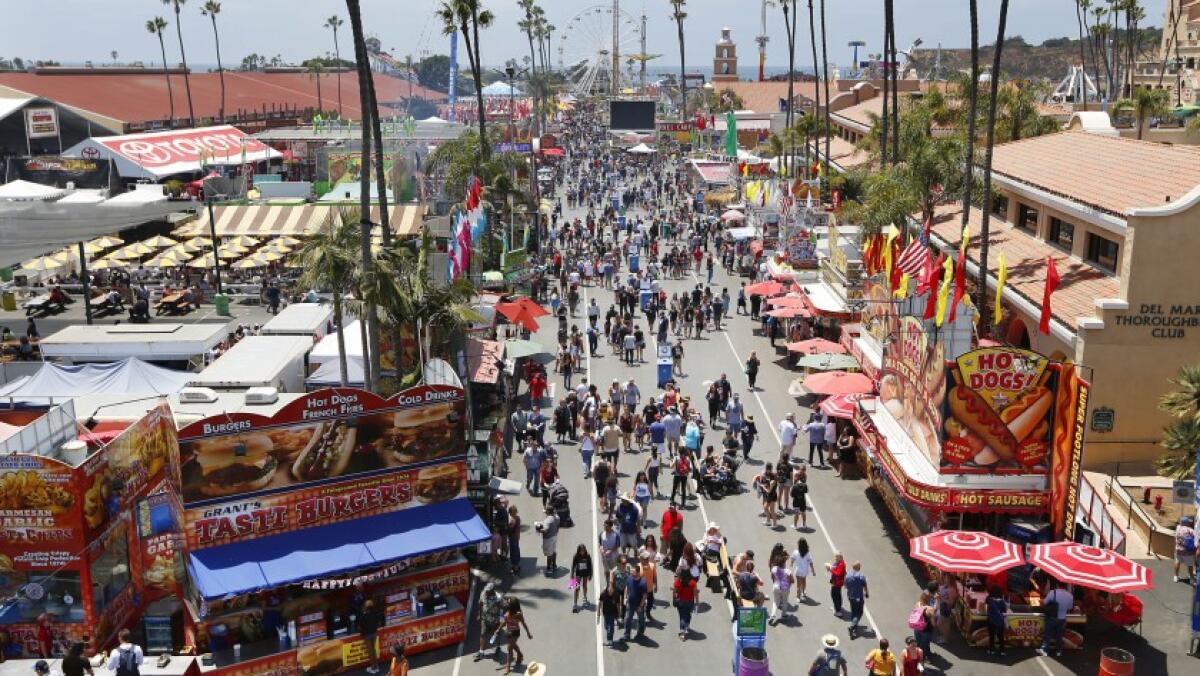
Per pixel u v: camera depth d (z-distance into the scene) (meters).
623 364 43.59
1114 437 26.83
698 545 25.50
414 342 32.00
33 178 64.94
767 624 22.75
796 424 36.06
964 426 23.44
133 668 19.36
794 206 51.47
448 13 54.53
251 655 20.81
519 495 30.25
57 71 115.62
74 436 23.81
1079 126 52.06
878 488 29.38
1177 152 32.97
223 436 21.28
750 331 49.44
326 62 184.88
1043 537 23.25
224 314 49.72
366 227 27.58
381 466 22.94
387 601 21.89
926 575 24.89
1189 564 23.02
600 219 77.75
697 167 90.19
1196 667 20.45
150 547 23.22
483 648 22.00
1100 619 22.09
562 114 183.00
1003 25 32.84
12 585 20.56
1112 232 29.77
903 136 53.72
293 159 87.31
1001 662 20.98
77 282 54.69
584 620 23.28
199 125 108.19
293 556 21.53
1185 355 26.34
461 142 59.53
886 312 29.86
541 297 55.06
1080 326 26.53
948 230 41.75
